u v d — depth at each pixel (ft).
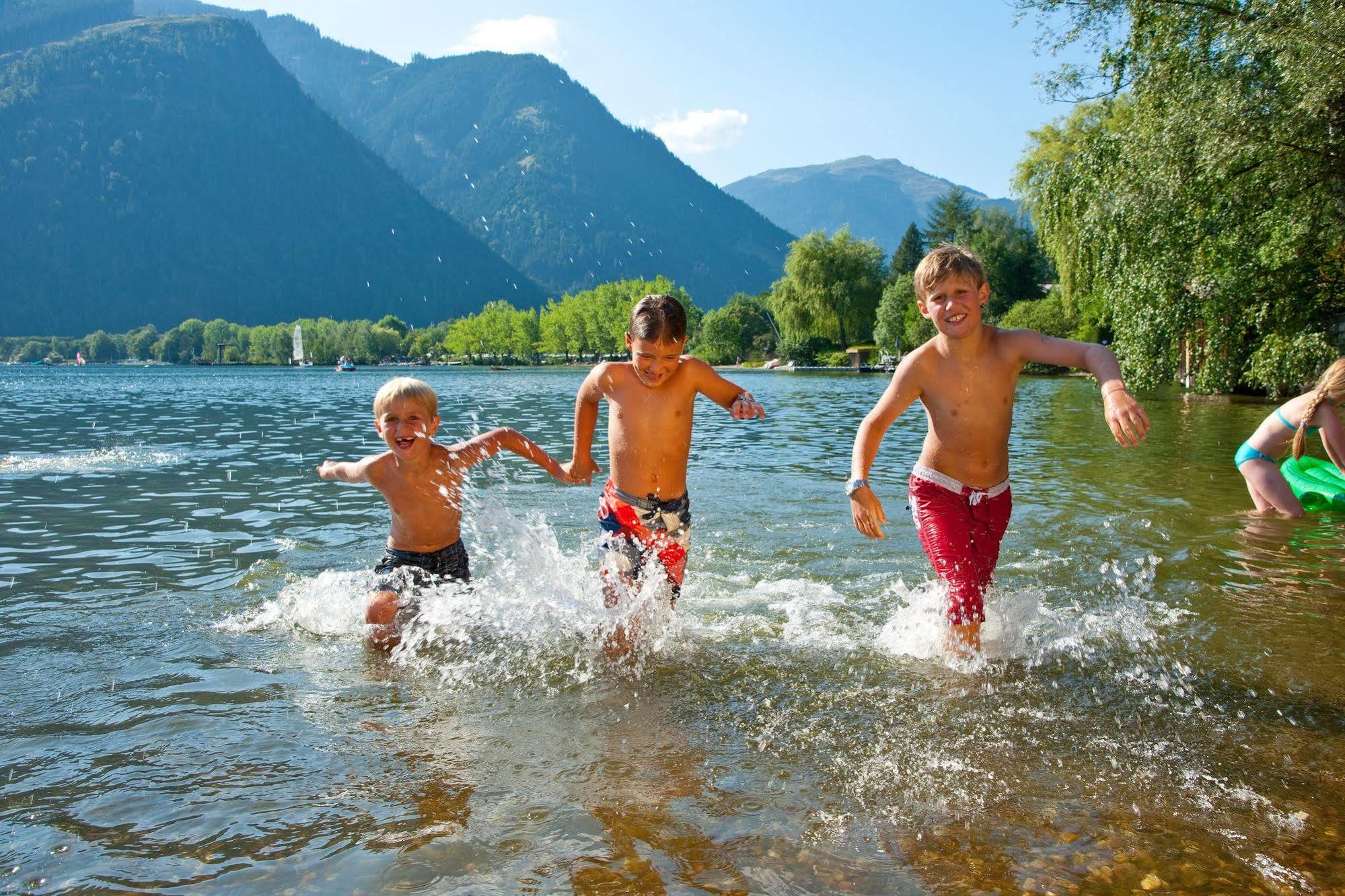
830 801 7.10
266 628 11.60
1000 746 8.14
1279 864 6.21
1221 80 34.14
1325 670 10.01
